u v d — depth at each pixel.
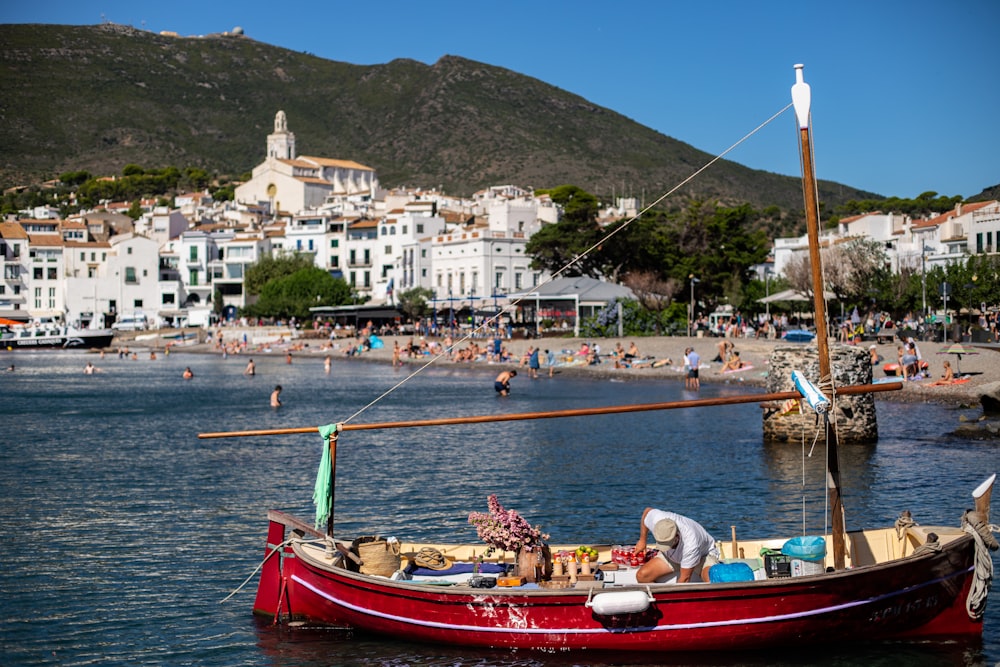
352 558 17.70
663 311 99.69
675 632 15.59
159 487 31.08
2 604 19.41
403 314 135.88
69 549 23.30
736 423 44.88
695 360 61.84
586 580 16.78
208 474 33.44
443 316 137.12
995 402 42.78
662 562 16.27
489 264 142.00
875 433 36.16
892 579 15.74
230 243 177.88
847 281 89.50
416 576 17.77
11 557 22.61
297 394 68.06
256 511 27.44
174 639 17.55
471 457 36.22
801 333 75.44
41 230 183.00
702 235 127.25
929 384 51.38
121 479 32.56
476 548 18.89
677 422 45.84
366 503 28.25
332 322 144.00
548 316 108.06
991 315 81.50
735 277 122.38
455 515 26.50
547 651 16.00
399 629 16.75
